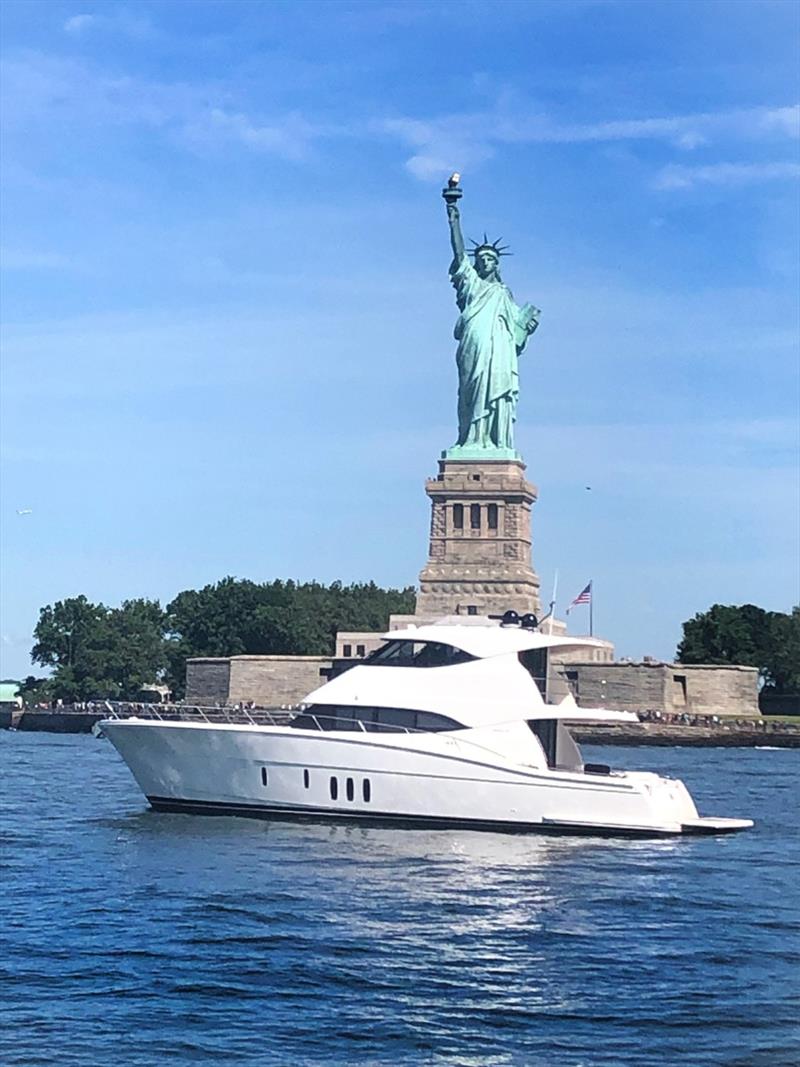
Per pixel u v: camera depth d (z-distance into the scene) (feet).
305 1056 116.98
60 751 502.38
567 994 133.80
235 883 180.45
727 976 140.36
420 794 215.72
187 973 138.72
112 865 192.65
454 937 153.99
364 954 146.30
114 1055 116.26
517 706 218.18
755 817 271.08
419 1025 124.57
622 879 187.21
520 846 207.31
